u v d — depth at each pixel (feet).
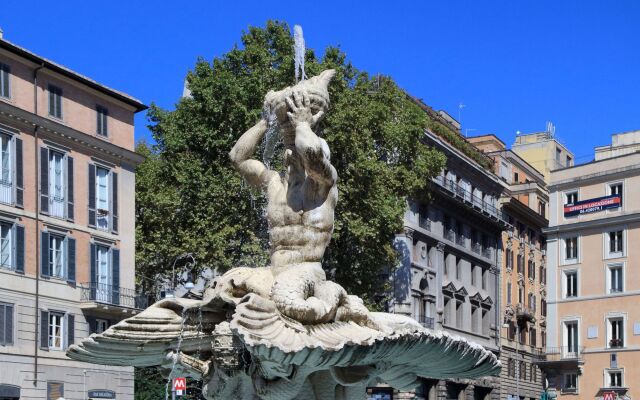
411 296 182.39
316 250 33.63
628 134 248.93
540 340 268.62
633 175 206.80
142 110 154.71
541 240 276.00
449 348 33.53
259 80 118.11
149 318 34.01
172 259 126.52
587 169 214.90
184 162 122.11
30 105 131.75
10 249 126.62
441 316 196.03
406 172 125.90
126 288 146.41
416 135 126.93
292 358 30.17
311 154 32.30
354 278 118.32
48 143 134.31
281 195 34.32
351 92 119.65
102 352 35.14
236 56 122.21
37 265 130.21
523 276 256.73
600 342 206.28
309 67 118.62
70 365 133.28
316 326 31.37
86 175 141.38
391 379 35.14
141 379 151.43
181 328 34.06
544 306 274.98
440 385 188.34
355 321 33.19
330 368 31.89
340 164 117.60
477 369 36.78
